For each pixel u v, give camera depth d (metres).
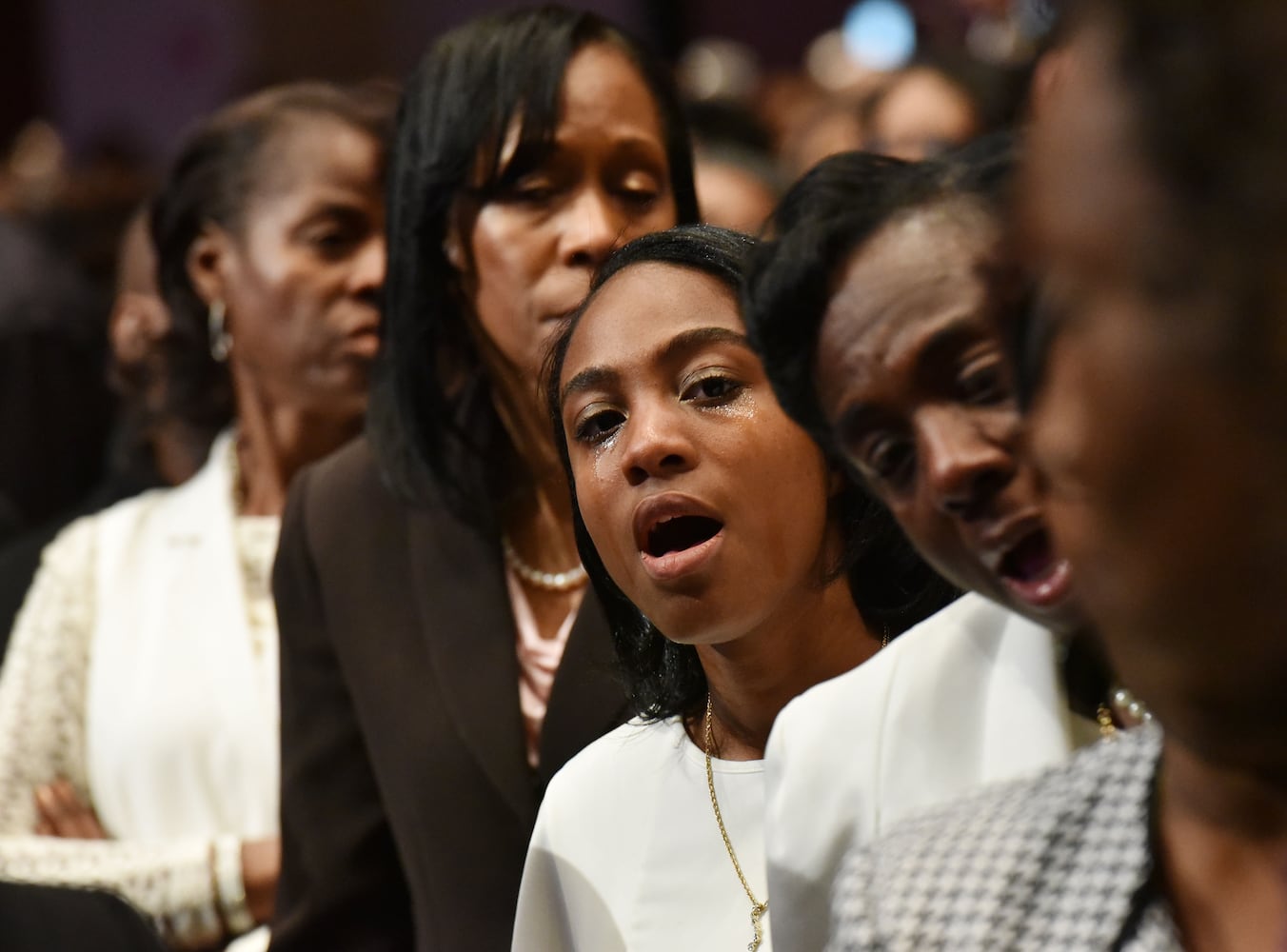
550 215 5.52
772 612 4.06
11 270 12.35
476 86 5.54
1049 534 2.82
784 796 3.71
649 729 4.44
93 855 7.31
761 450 3.92
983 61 11.28
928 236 2.80
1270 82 1.97
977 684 3.62
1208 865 2.45
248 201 7.78
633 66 5.70
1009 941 2.57
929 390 2.79
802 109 15.38
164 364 8.81
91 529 8.20
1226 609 2.15
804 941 3.64
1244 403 2.04
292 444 7.89
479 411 5.70
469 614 5.60
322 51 22.70
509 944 5.28
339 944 5.94
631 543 3.98
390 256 5.78
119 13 24.55
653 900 4.25
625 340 4.00
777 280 2.91
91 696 7.74
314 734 6.00
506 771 5.34
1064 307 2.25
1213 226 2.01
